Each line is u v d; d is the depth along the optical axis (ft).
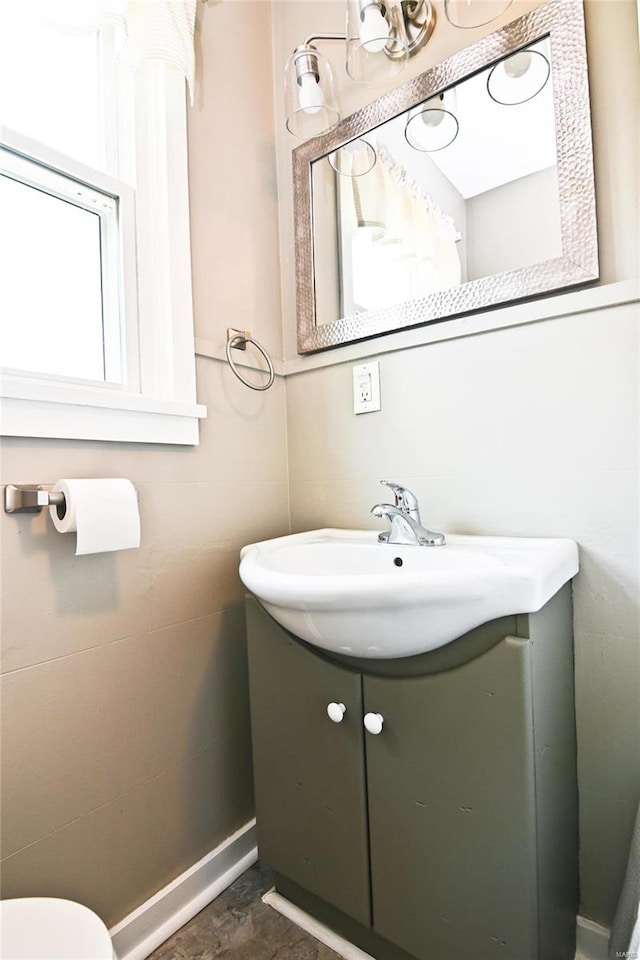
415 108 3.44
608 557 2.74
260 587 2.41
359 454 3.79
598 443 2.77
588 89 2.78
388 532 3.33
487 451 3.16
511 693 2.10
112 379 3.13
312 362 4.06
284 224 4.27
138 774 2.99
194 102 3.57
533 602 2.05
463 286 3.22
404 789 2.41
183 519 3.34
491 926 2.19
